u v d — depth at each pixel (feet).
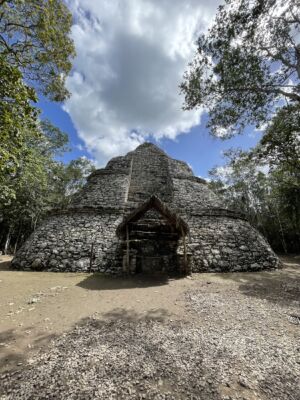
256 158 47.03
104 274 32.73
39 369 9.55
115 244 37.63
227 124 34.01
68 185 96.22
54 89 34.91
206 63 30.35
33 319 15.49
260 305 18.35
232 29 27.45
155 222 38.60
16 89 18.20
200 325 14.33
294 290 23.06
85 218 42.19
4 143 19.62
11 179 39.68
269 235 93.40
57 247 37.27
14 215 73.77
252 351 10.98
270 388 8.39
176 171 62.49
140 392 8.19
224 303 18.94
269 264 37.63
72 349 11.28
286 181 59.11
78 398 7.84
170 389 8.35
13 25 27.96
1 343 12.00
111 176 55.62
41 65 32.01
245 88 29.86
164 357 10.47
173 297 20.99
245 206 97.09
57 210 44.42
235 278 29.99
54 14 29.60
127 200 49.03
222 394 8.07
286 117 36.88
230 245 39.01
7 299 20.06
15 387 8.45
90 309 17.58
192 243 38.22
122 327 14.06
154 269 34.30
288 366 9.73
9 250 82.58
